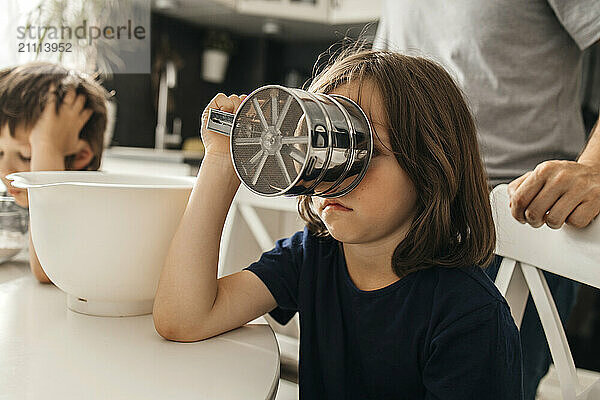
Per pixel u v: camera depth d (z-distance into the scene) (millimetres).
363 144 531
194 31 3115
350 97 634
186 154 2262
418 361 647
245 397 496
